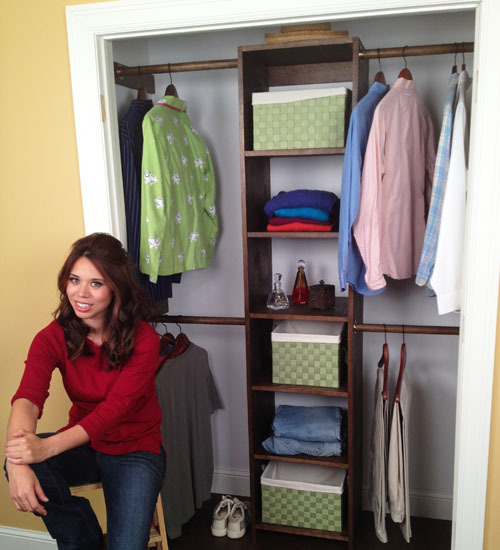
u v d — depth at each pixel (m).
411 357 2.69
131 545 1.67
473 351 1.83
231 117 2.73
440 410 2.70
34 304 2.26
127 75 2.43
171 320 2.48
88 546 1.80
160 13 1.92
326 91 2.21
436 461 2.73
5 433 2.41
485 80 1.69
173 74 2.75
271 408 2.85
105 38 2.02
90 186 2.09
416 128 2.18
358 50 2.10
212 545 2.57
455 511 1.96
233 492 3.00
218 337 2.94
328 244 2.71
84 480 1.82
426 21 2.44
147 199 2.20
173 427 2.43
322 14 1.83
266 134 2.28
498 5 1.65
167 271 2.34
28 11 2.02
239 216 2.81
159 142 2.24
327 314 2.36
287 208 2.39
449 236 1.90
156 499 1.77
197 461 2.67
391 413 2.69
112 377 1.74
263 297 2.64
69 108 2.06
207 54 2.72
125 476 1.73
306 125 2.24
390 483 2.34
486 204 1.74
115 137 2.13
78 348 1.73
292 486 2.52
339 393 2.38
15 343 2.32
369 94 2.13
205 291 2.92
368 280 2.12
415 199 2.23
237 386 2.96
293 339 2.43
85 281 1.65
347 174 2.05
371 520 2.74
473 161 1.74
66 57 2.02
